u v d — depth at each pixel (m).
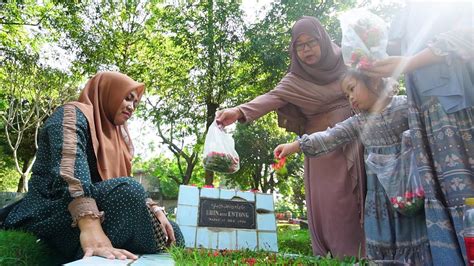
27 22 14.70
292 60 3.60
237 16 10.59
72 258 2.47
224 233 4.22
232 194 4.44
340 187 3.16
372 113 2.48
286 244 5.38
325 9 9.06
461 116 2.02
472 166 1.95
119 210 2.35
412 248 2.24
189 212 4.22
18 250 2.04
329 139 2.77
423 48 2.21
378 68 2.18
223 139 3.24
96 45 13.40
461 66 2.00
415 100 2.19
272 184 18.36
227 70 11.34
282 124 3.75
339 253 3.08
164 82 13.38
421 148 2.10
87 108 2.65
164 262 2.05
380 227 2.41
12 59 14.50
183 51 12.47
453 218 1.91
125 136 3.14
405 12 2.41
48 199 2.40
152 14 14.12
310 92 3.45
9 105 16.11
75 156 2.27
